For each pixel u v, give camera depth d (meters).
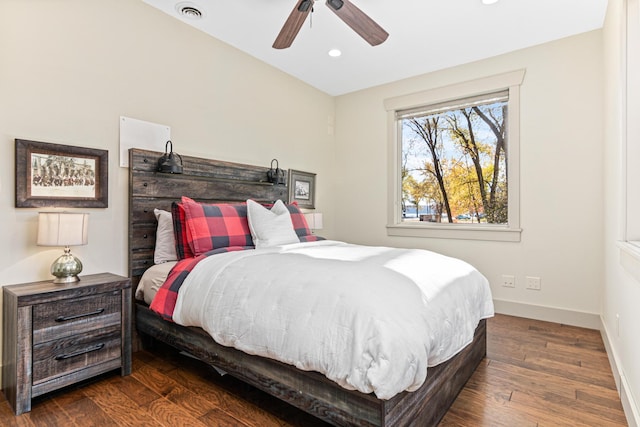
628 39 1.83
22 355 1.66
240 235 2.50
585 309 2.95
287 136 3.86
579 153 2.97
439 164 3.84
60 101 2.12
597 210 2.89
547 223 3.12
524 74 3.22
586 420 1.60
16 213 1.95
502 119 3.45
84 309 1.88
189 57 2.87
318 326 1.35
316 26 2.85
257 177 3.39
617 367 1.91
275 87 3.70
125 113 2.44
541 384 1.95
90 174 2.24
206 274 1.88
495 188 3.49
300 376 1.47
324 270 1.58
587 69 2.94
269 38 3.08
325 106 4.43
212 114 3.06
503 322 3.07
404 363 1.19
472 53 3.33
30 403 1.68
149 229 2.52
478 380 1.99
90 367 1.89
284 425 1.56
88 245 2.24
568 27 2.87
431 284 1.62
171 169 2.52
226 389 1.88
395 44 3.15
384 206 4.14
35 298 1.71
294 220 2.98
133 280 2.42
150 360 2.26
